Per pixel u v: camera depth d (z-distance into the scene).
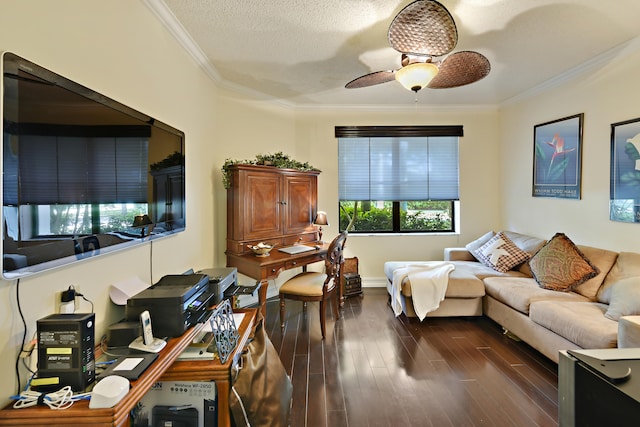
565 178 3.20
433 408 1.86
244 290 2.03
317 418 1.78
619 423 0.84
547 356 2.30
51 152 1.08
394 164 4.32
